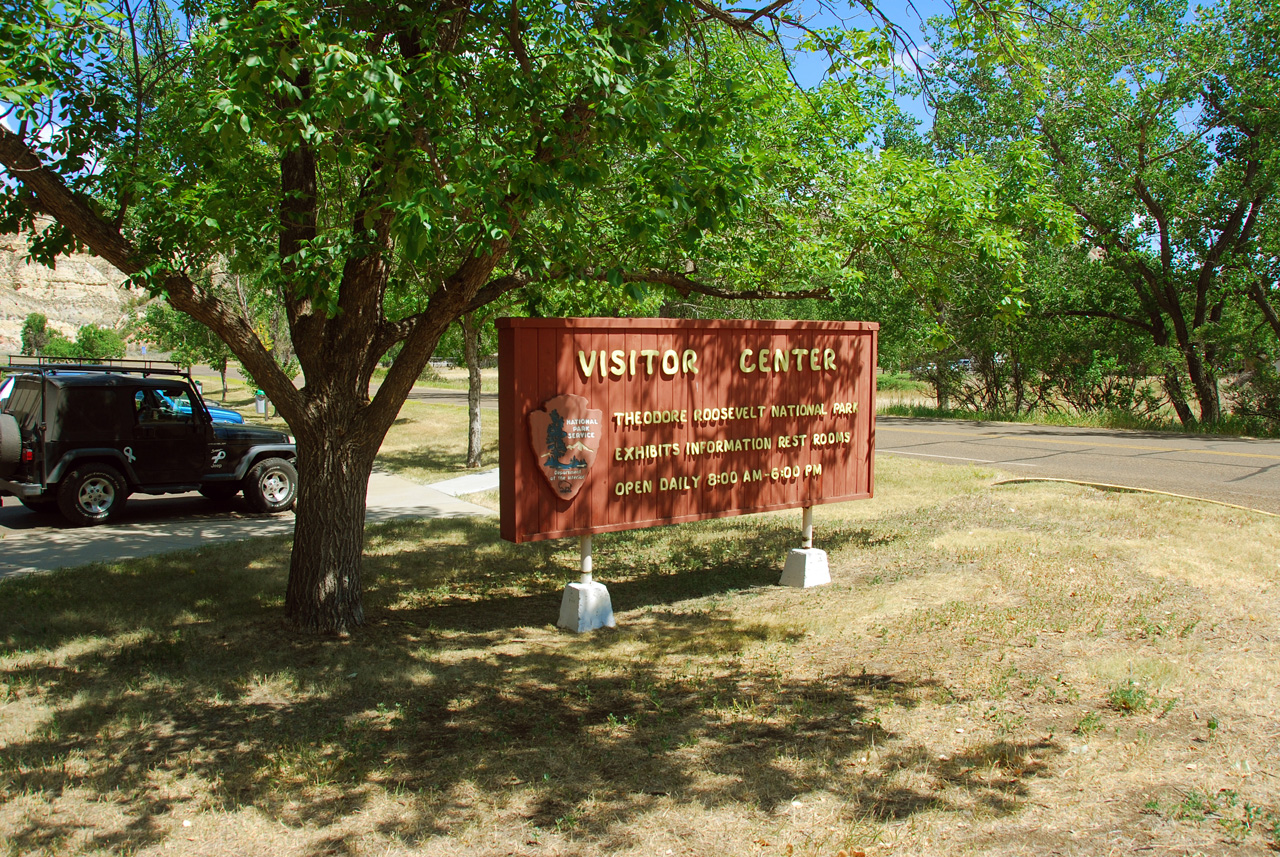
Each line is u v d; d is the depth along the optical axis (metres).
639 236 6.09
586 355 7.02
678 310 17.05
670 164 5.91
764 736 4.79
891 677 5.65
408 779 4.40
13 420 11.30
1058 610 6.93
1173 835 3.63
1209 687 5.26
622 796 4.14
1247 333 25.28
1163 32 22.91
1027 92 8.44
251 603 7.89
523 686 5.77
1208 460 16.19
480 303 7.35
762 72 8.45
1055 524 10.30
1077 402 28.95
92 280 109.00
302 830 3.91
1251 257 24.75
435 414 29.42
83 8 6.00
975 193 9.22
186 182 6.64
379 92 4.97
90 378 11.67
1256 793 3.97
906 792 4.09
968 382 31.89
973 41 8.02
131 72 7.16
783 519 11.90
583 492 7.07
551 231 6.19
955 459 17.02
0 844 3.79
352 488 7.11
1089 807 3.89
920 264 10.05
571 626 7.18
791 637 6.68
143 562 9.48
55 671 6.09
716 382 7.78
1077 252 26.22
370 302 6.98
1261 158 23.19
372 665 6.15
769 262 9.26
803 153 9.30
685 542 10.69
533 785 4.29
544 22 6.37
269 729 5.08
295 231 6.97
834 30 8.01
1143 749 4.46
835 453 8.63
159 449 12.15
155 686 5.76
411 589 8.61
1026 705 5.09
